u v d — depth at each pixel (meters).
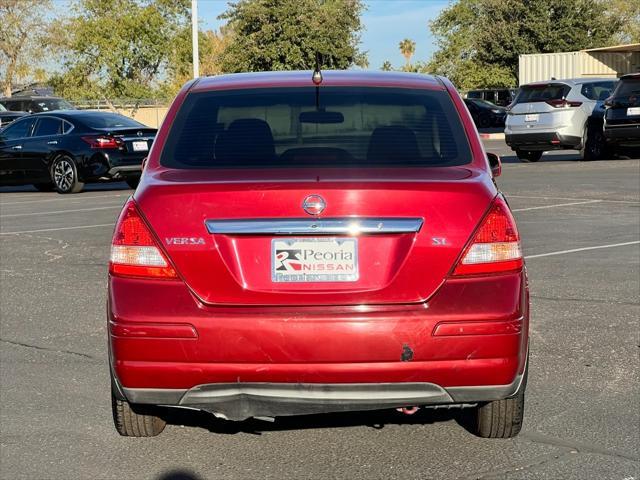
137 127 18.64
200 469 4.31
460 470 4.25
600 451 4.46
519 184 16.77
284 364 3.84
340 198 3.88
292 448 4.55
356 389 3.87
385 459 4.39
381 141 4.36
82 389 5.57
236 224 3.90
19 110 32.78
